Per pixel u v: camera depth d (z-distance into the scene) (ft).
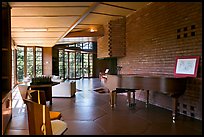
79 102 21.85
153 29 20.07
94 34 30.53
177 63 16.57
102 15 24.14
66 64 56.29
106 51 27.78
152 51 20.25
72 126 13.35
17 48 42.50
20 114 16.65
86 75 63.00
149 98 21.04
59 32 25.72
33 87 19.29
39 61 46.96
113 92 19.15
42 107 7.46
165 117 15.48
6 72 14.71
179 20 16.51
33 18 17.94
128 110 17.90
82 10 15.70
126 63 25.90
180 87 14.08
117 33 26.25
